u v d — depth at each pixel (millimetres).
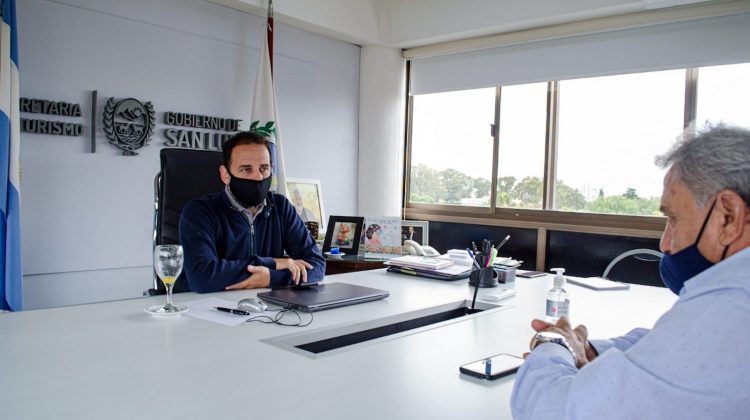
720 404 606
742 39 3223
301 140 4203
